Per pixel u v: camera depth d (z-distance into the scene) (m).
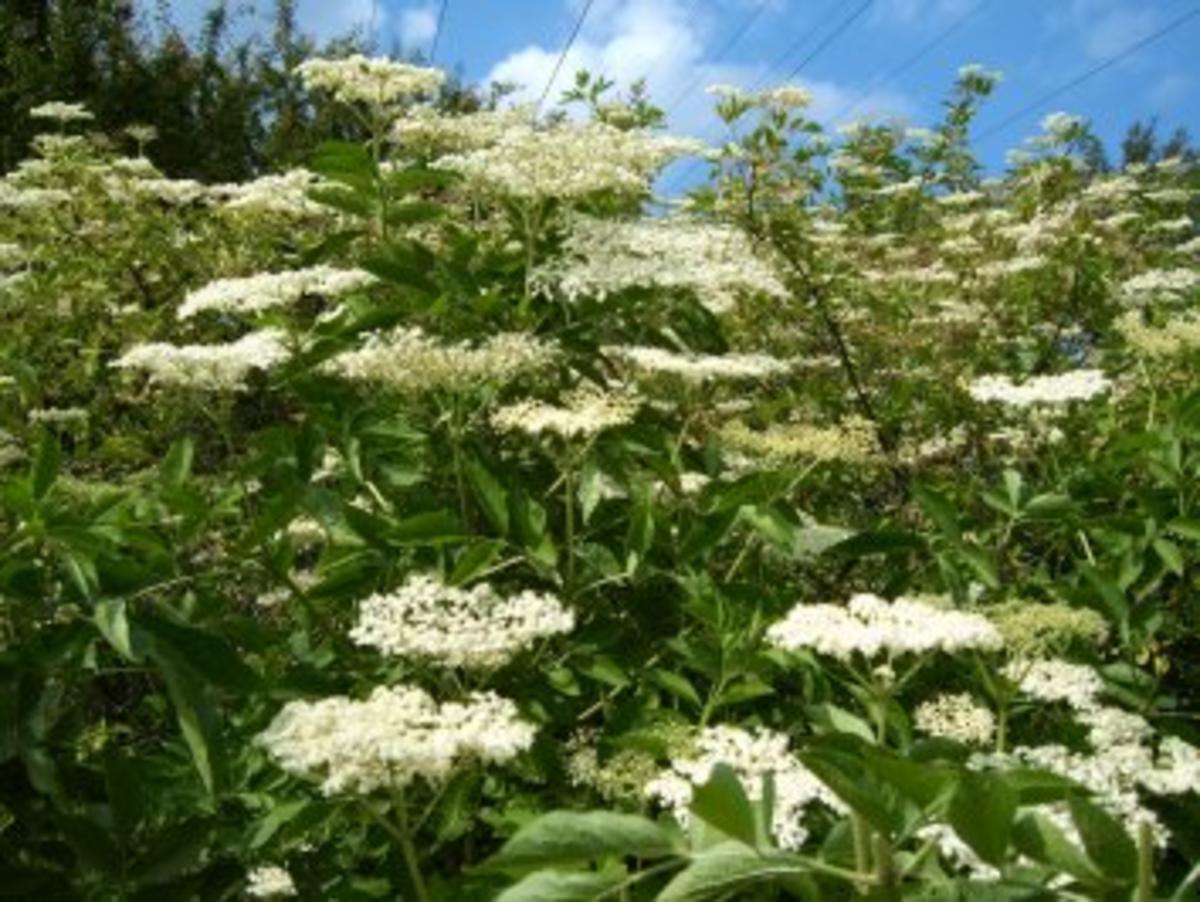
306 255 7.00
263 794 5.21
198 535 5.84
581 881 3.01
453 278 6.31
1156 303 9.78
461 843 5.23
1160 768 4.46
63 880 4.28
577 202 7.52
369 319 6.26
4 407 9.78
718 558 6.64
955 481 8.39
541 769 4.91
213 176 25.17
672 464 6.04
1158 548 5.73
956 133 13.34
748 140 9.34
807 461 6.75
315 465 5.61
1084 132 12.69
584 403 5.74
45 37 25.06
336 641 5.49
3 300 10.45
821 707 4.32
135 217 11.47
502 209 7.45
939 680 5.49
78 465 9.43
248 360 6.21
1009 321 10.44
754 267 7.31
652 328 7.19
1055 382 6.32
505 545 5.42
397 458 6.08
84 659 4.56
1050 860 2.92
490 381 5.97
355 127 24.72
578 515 6.23
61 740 4.49
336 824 5.32
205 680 4.36
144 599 4.89
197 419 9.61
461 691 4.84
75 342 10.48
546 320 6.78
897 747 4.68
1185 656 6.46
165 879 4.18
